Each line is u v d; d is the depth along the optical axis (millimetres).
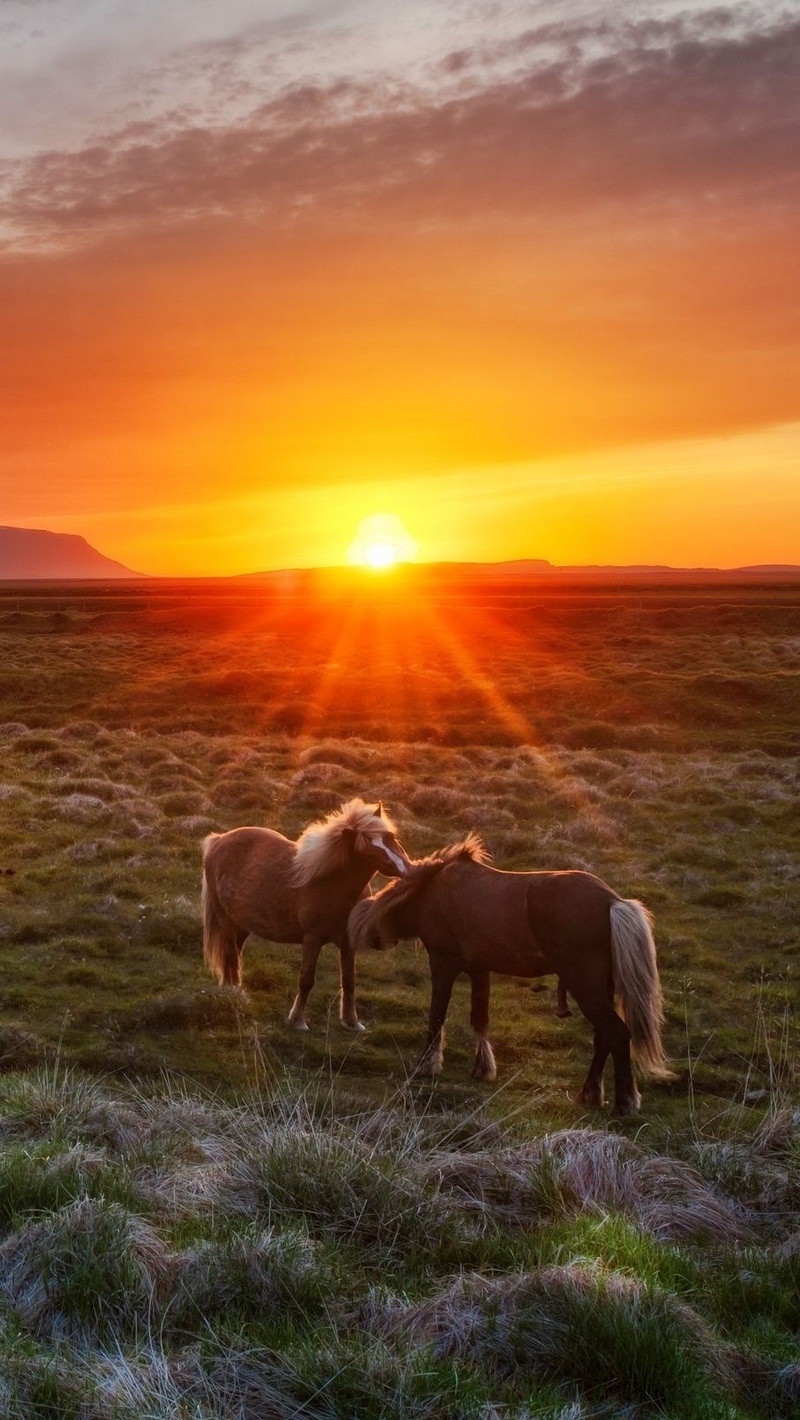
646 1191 6500
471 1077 9594
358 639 55000
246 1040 10242
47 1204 5500
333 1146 6391
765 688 35188
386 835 10000
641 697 34500
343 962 10695
